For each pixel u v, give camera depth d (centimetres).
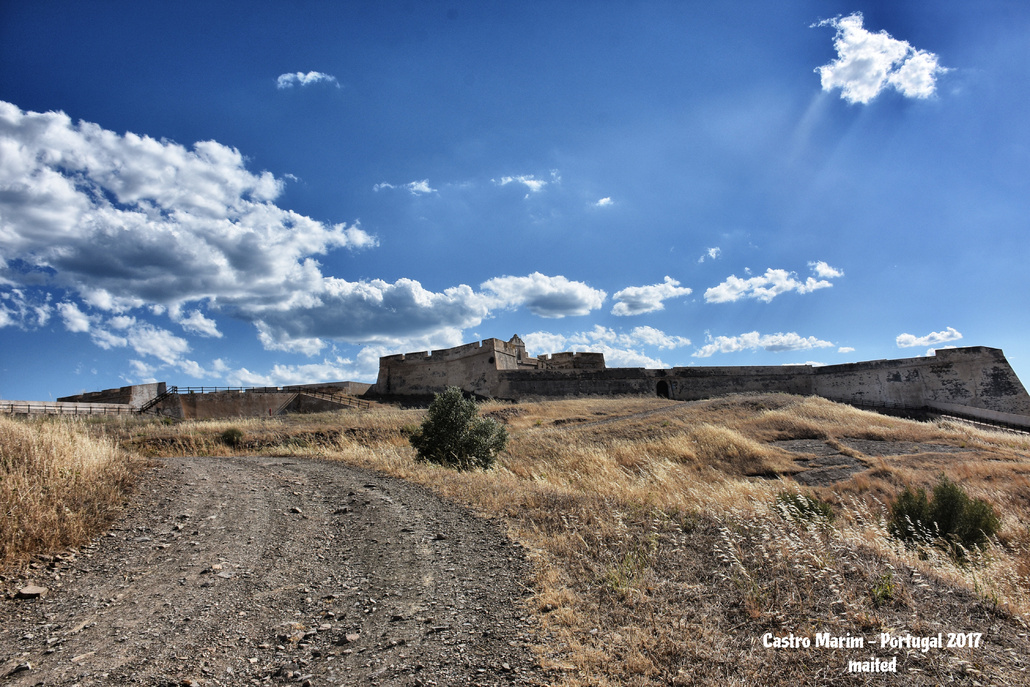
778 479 1542
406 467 1314
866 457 1906
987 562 718
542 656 411
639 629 445
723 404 3133
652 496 889
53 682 389
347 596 552
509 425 2864
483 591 543
